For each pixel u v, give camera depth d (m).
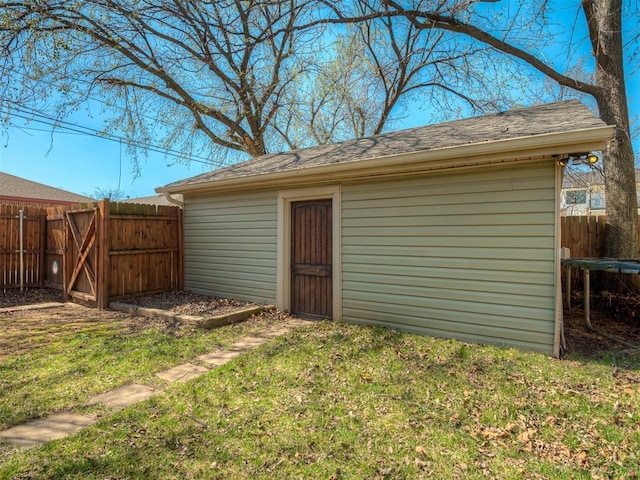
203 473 2.06
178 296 7.58
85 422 2.63
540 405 2.82
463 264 4.60
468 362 3.74
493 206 4.37
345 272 5.74
